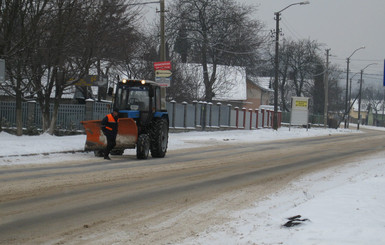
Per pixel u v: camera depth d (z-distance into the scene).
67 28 21.17
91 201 9.05
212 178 12.89
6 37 19.98
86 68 22.72
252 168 15.60
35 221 7.38
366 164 17.84
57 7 20.81
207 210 8.70
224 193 10.59
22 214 7.79
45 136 22.80
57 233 6.75
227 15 47.38
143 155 16.91
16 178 11.36
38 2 20.17
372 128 90.81
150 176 12.74
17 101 22.80
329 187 11.90
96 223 7.42
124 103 17.75
